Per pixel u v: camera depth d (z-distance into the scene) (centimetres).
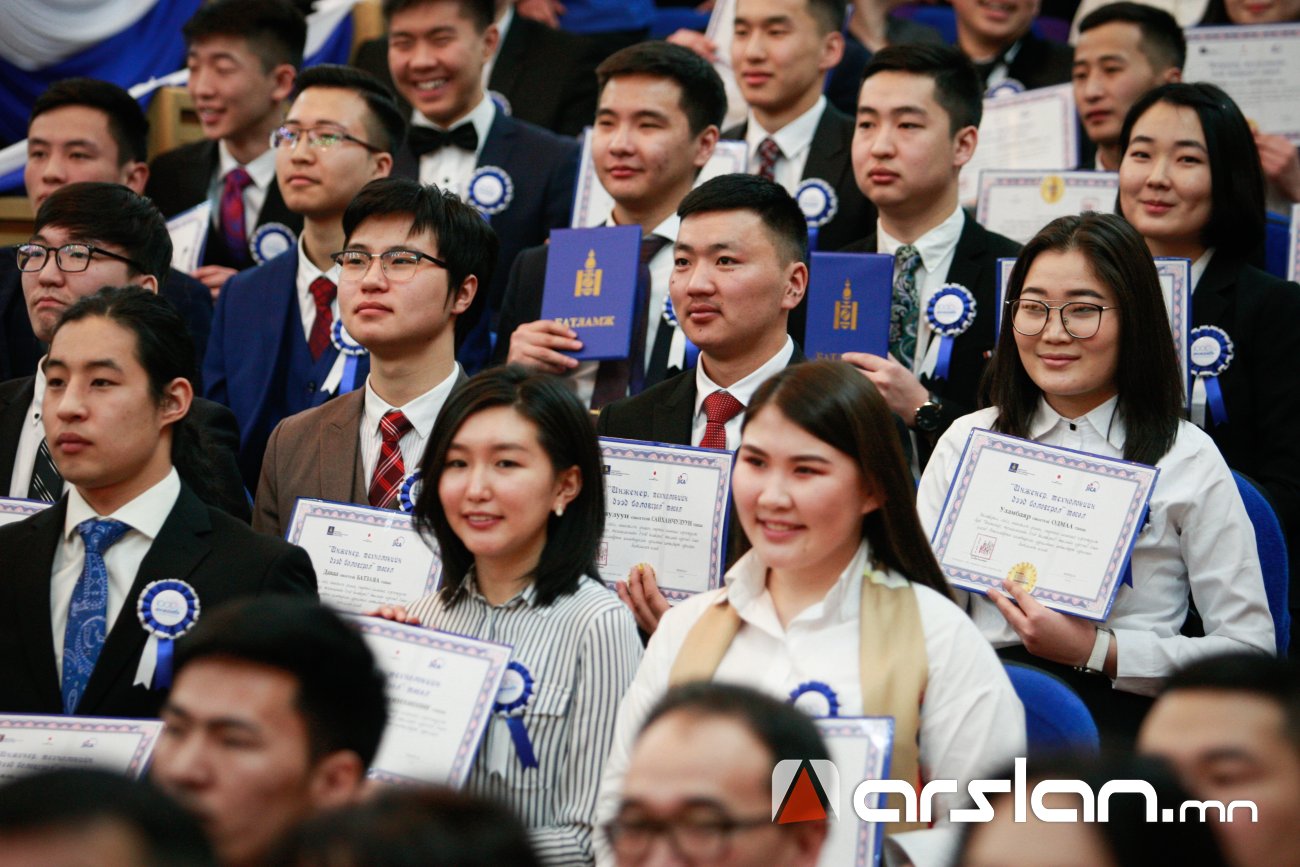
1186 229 1460
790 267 1322
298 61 2030
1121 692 1135
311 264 1680
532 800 1006
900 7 2473
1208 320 1435
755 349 1309
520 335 1466
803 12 1822
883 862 855
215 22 1970
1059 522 1130
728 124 2045
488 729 1011
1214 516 1155
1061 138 1820
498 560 1072
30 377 1405
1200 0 2144
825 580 956
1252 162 1457
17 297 1658
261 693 766
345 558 1192
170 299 1717
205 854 542
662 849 630
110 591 1092
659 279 1582
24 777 544
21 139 2070
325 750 776
